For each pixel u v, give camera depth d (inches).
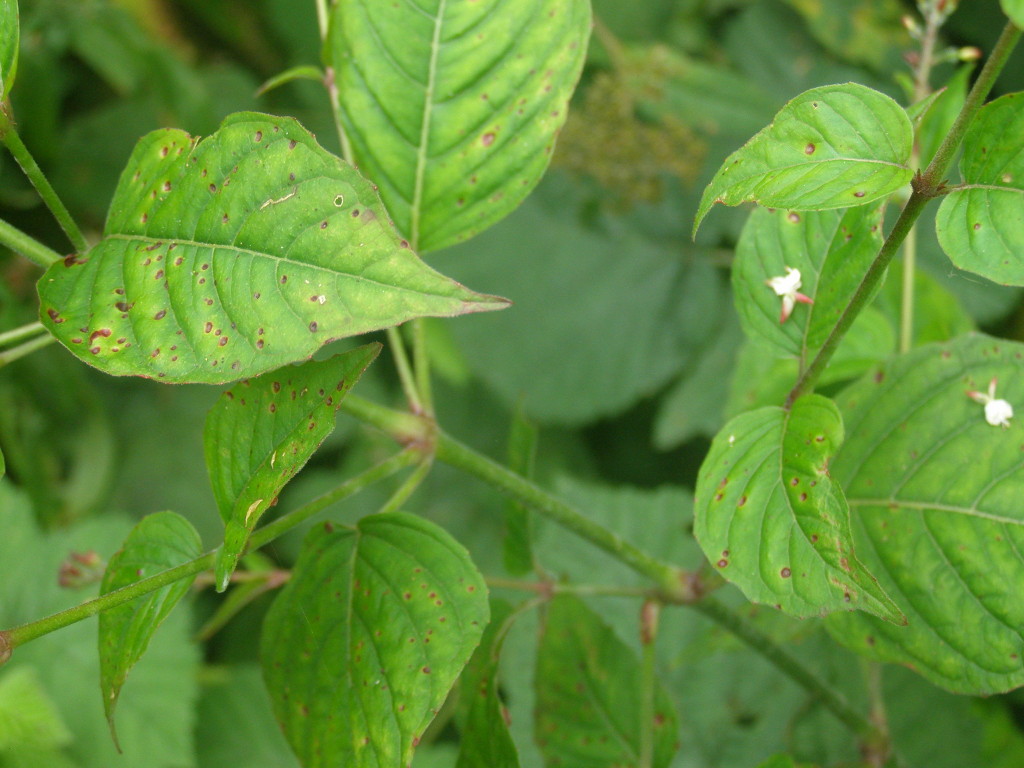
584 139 18.0
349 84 11.5
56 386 17.2
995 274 9.3
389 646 10.3
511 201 11.5
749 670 15.9
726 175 9.5
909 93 12.4
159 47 18.3
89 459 17.5
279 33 20.4
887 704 15.1
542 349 19.3
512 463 12.6
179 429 18.7
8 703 13.2
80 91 20.1
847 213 10.9
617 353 19.2
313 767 10.3
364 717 10.2
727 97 18.0
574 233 19.7
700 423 17.7
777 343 11.0
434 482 19.0
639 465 19.6
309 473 18.6
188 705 15.6
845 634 11.1
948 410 11.2
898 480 11.2
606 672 12.3
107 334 9.6
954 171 13.5
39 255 10.5
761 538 10.0
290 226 9.4
